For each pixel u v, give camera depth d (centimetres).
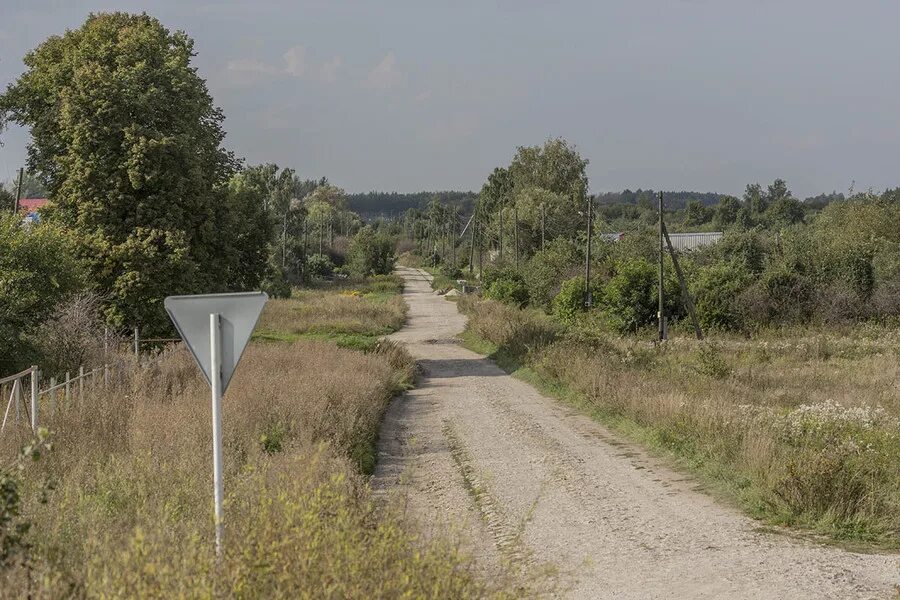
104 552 610
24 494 811
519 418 2184
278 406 1673
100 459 1131
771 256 5869
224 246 3541
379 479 1455
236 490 824
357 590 534
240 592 521
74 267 2328
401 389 2848
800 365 3045
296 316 5919
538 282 6378
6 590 559
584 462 1599
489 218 13038
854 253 5056
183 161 3250
